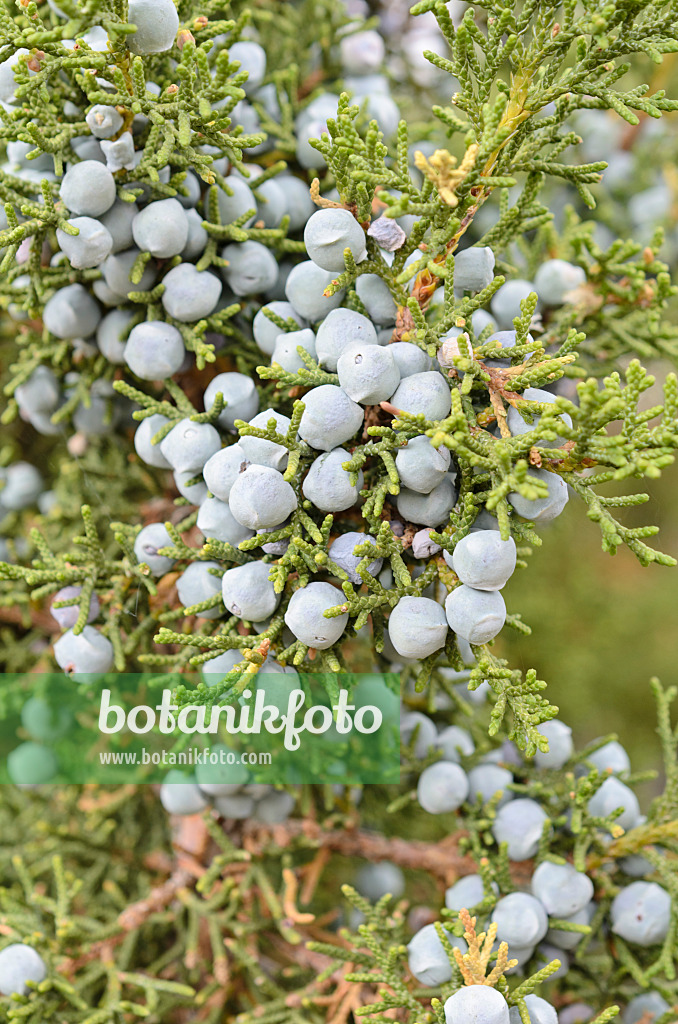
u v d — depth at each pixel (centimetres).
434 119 45
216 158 35
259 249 36
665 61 48
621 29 34
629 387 33
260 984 39
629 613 74
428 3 34
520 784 38
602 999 38
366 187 34
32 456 43
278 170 36
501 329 38
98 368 37
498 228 35
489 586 33
